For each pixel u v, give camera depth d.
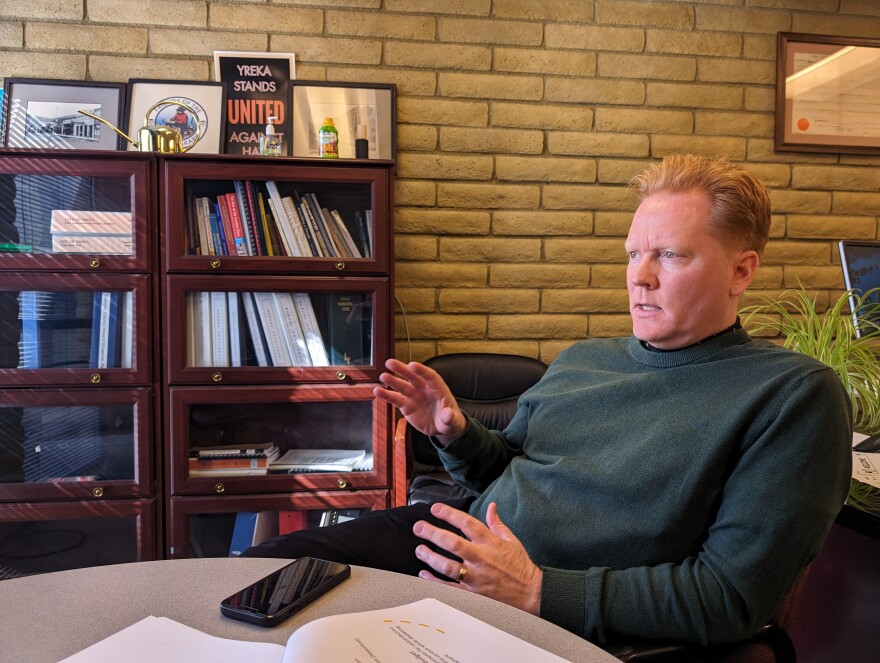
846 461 0.88
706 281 0.99
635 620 0.83
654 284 1.02
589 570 0.88
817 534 0.84
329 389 1.99
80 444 1.94
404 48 2.45
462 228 2.51
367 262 2.00
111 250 1.92
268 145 2.26
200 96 2.35
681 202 0.99
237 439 2.02
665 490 0.94
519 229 2.54
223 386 1.96
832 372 0.91
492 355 2.34
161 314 1.94
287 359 2.02
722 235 0.98
